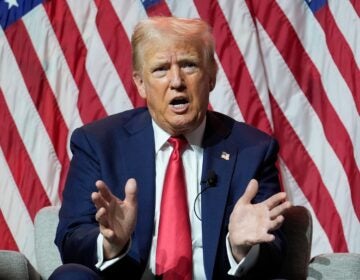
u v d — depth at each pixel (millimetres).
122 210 3787
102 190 3688
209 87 4371
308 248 4637
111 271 4164
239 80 5949
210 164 4383
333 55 5988
